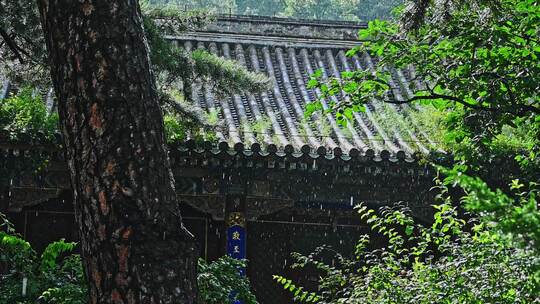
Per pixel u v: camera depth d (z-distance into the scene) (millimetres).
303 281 20344
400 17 11594
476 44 11148
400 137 18734
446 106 12242
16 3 14625
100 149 6500
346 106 11727
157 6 16438
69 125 6633
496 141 16844
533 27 11461
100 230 6422
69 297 11398
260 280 20250
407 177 18500
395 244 11836
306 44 23266
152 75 6820
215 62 16375
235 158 17406
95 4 6668
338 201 18984
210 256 19922
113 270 6355
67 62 6652
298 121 19625
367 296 11547
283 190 18766
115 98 6562
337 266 20359
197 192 18516
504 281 9719
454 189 18688
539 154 13070
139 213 6426
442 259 10922
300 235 20406
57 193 18250
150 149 6570
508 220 5188
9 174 17297
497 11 10961
